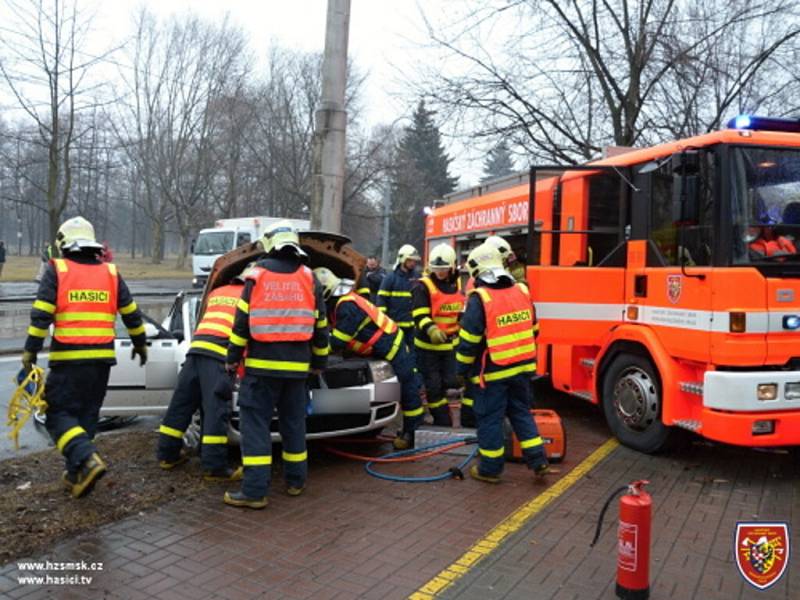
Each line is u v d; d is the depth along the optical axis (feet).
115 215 284.20
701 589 11.99
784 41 39.99
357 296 19.84
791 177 18.07
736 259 17.37
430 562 12.93
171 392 20.45
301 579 12.17
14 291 77.00
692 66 40.27
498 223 30.94
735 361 17.12
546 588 11.93
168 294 80.02
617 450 20.97
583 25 41.42
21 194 170.91
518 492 16.99
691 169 18.13
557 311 22.07
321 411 18.56
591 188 22.68
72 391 15.58
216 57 139.95
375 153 134.82
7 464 18.35
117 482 16.98
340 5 25.67
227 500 15.72
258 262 15.88
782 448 20.98
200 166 141.90
